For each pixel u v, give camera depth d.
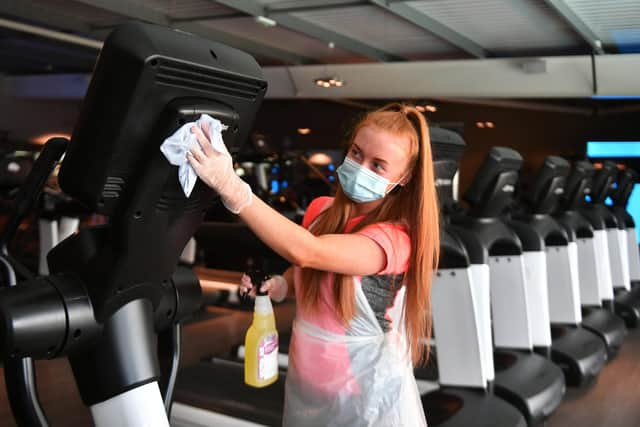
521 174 11.22
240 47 6.86
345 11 5.48
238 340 4.59
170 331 1.45
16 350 1.02
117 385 1.13
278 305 5.84
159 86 0.98
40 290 1.06
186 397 2.80
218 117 1.07
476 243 3.26
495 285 3.78
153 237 1.11
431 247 1.41
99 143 1.00
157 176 1.04
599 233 5.65
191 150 1.00
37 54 9.61
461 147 3.16
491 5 5.13
